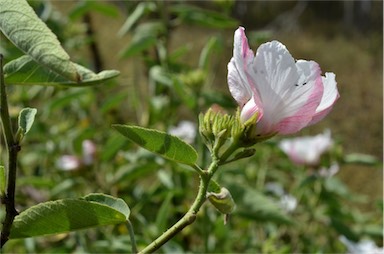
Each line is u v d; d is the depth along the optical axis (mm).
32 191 970
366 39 3809
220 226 865
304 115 537
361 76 3443
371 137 2902
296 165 1049
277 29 3875
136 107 1147
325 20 3998
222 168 945
